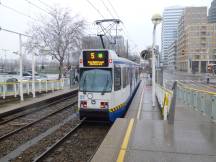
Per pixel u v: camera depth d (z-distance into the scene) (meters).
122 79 14.94
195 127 8.97
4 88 20.38
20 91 20.94
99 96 12.91
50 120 14.78
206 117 10.98
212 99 10.66
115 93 13.30
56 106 20.33
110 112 12.89
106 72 13.09
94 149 9.59
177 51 162.88
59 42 38.00
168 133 8.20
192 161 5.97
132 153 6.46
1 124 13.64
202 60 118.88
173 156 6.27
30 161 8.42
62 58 38.34
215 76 75.56
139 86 36.69
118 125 9.21
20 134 11.69
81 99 13.16
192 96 14.59
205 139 7.58
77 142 10.52
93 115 13.04
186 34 125.62
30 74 45.41
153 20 14.64
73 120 14.83
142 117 12.60
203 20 133.38
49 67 77.00
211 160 6.04
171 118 9.52
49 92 27.81
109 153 6.46
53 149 9.41
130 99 19.72
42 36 38.56
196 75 92.00
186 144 7.15
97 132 12.14
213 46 119.06
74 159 8.52
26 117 15.71
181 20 146.38
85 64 13.29
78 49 39.41
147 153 6.46
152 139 7.58
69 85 36.00
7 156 8.89
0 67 66.56
